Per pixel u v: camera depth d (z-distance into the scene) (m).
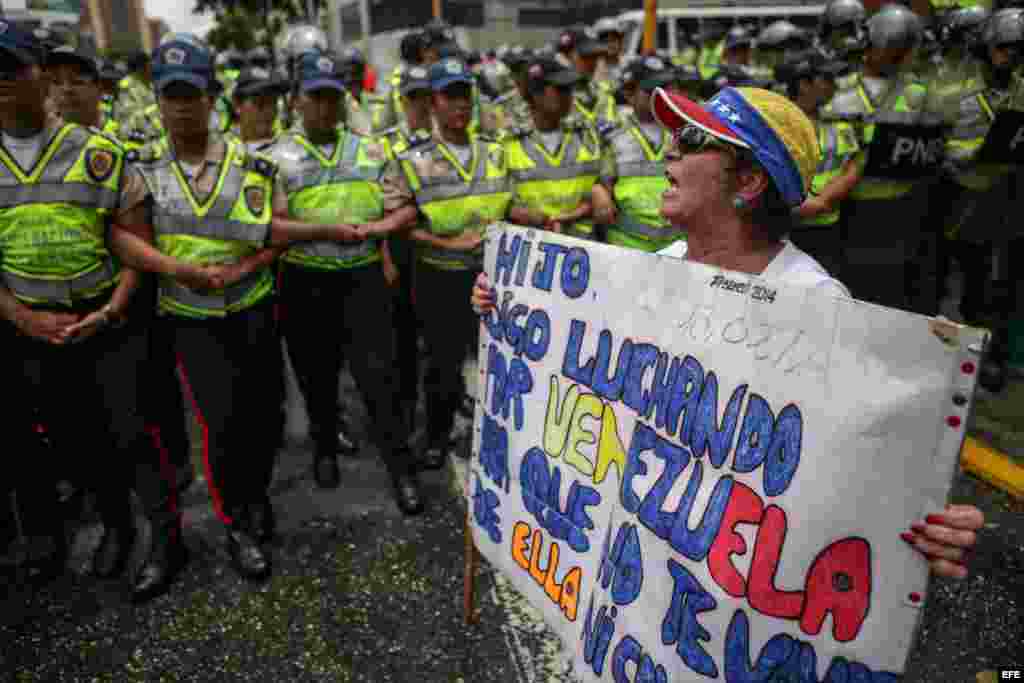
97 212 2.42
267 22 22.42
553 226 3.44
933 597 2.54
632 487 1.43
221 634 2.46
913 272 4.34
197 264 2.57
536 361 1.80
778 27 5.84
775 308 1.16
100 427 2.64
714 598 1.22
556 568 1.75
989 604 2.49
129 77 5.59
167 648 2.40
